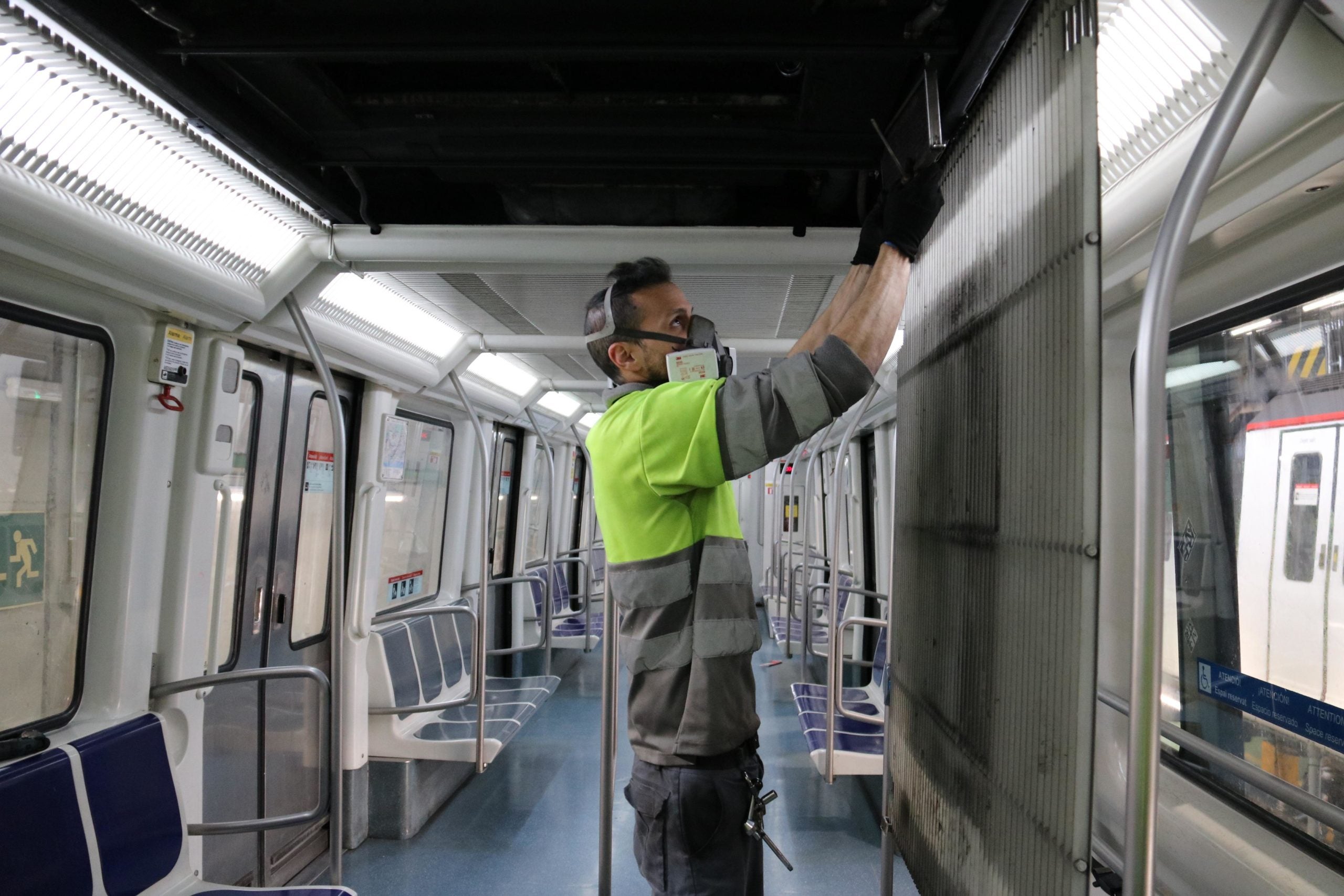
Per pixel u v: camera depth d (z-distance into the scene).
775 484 10.45
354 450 4.20
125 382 2.44
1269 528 2.03
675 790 1.54
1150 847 0.88
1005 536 1.28
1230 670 2.17
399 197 2.52
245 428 3.33
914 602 1.85
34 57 1.50
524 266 2.53
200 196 2.15
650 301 1.70
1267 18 0.88
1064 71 1.08
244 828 2.58
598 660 9.09
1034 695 1.15
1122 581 2.57
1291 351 1.95
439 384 4.36
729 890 1.53
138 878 2.31
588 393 6.77
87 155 1.84
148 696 2.58
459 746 4.27
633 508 1.58
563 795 4.92
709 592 1.57
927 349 1.79
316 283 2.69
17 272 2.03
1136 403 0.92
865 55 1.38
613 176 2.22
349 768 4.14
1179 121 1.50
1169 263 0.91
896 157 1.63
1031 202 1.20
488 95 1.75
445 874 3.89
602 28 1.38
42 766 2.11
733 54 1.39
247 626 3.39
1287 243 1.70
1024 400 1.21
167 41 1.42
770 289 2.99
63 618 2.35
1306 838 1.89
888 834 2.00
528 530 7.84
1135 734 0.89
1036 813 1.13
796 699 5.47
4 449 2.15
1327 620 1.81
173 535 2.66
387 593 4.76
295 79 1.61
